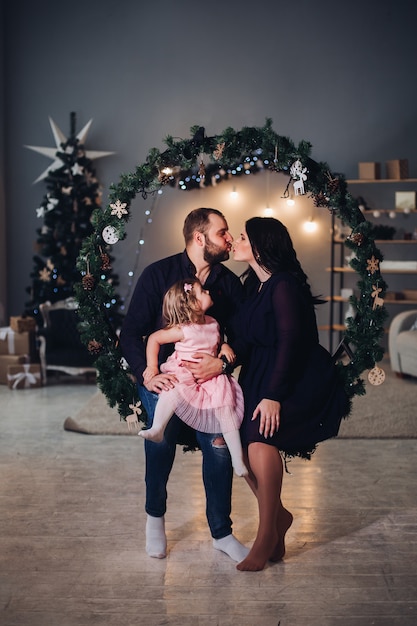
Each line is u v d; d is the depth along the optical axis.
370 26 8.84
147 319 3.16
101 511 3.69
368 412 5.81
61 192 7.96
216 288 3.17
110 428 5.35
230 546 3.10
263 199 9.02
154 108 8.93
